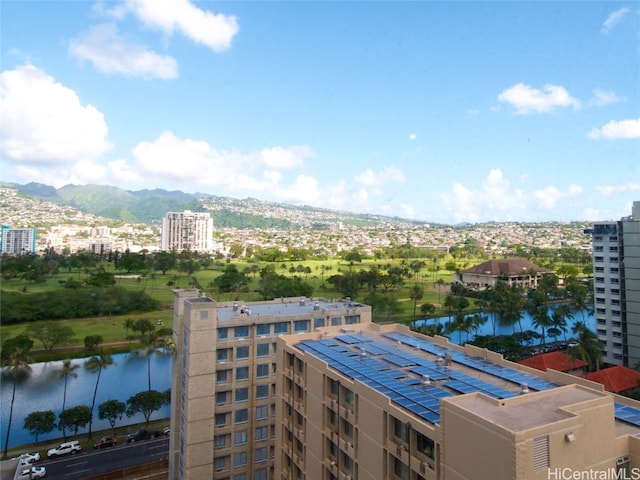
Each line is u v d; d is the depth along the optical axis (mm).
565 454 22875
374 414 33375
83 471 71812
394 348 47000
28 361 120875
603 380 91312
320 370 40906
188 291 62000
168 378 119188
